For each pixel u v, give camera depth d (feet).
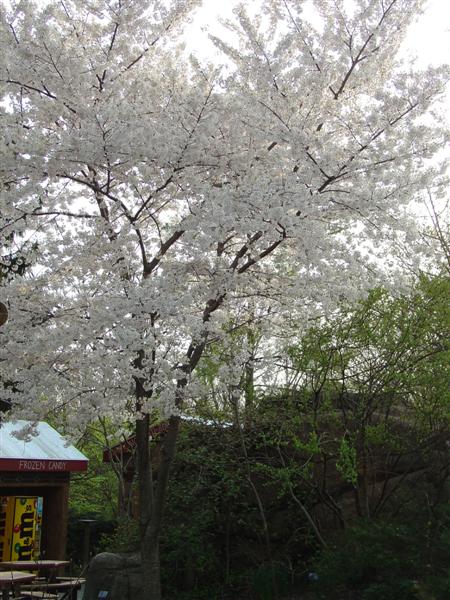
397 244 24.48
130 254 24.14
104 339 21.43
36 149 20.83
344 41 24.18
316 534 28.91
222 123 23.97
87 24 24.63
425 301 28.99
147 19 24.89
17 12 23.35
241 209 21.15
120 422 24.20
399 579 22.04
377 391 28.43
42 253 23.31
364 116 22.91
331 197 22.04
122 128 20.49
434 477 29.25
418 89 21.33
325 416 29.40
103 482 59.26
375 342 28.37
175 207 26.71
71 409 23.47
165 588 30.27
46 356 22.77
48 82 23.07
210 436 32.65
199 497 31.53
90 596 28.19
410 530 24.00
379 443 29.22
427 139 22.12
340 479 31.48
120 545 33.40
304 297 24.00
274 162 24.53
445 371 27.86
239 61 25.05
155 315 22.11
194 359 22.76
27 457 33.01
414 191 22.20
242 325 26.55
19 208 22.38
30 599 28.40
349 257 22.61
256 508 31.27
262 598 27.58
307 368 29.30
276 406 31.48
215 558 30.73
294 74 23.50
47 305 22.68
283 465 29.60
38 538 34.06
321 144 22.11
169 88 24.86
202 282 22.71
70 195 25.00
